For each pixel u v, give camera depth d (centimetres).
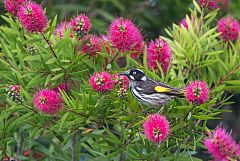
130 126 1134
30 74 1148
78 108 1094
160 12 1820
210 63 1246
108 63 1162
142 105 1156
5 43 1320
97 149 1341
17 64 1305
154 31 1833
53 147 1448
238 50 1299
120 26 1111
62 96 1091
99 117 1133
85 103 1088
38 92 1105
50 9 1733
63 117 1088
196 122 1226
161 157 1156
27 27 1105
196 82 1039
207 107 1137
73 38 1139
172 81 1134
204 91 1032
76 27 1128
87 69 1129
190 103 1097
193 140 1116
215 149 1027
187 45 1270
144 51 1198
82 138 1262
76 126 1153
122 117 1113
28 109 1133
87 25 1132
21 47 1243
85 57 1159
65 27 1175
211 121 1889
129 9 1866
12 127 1176
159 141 1010
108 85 1067
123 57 1220
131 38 1115
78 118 1112
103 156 1286
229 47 1292
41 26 1106
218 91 1212
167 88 1109
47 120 1165
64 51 1138
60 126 1083
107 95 1094
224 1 1506
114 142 1136
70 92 1175
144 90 1113
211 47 1280
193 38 1312
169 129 1051
